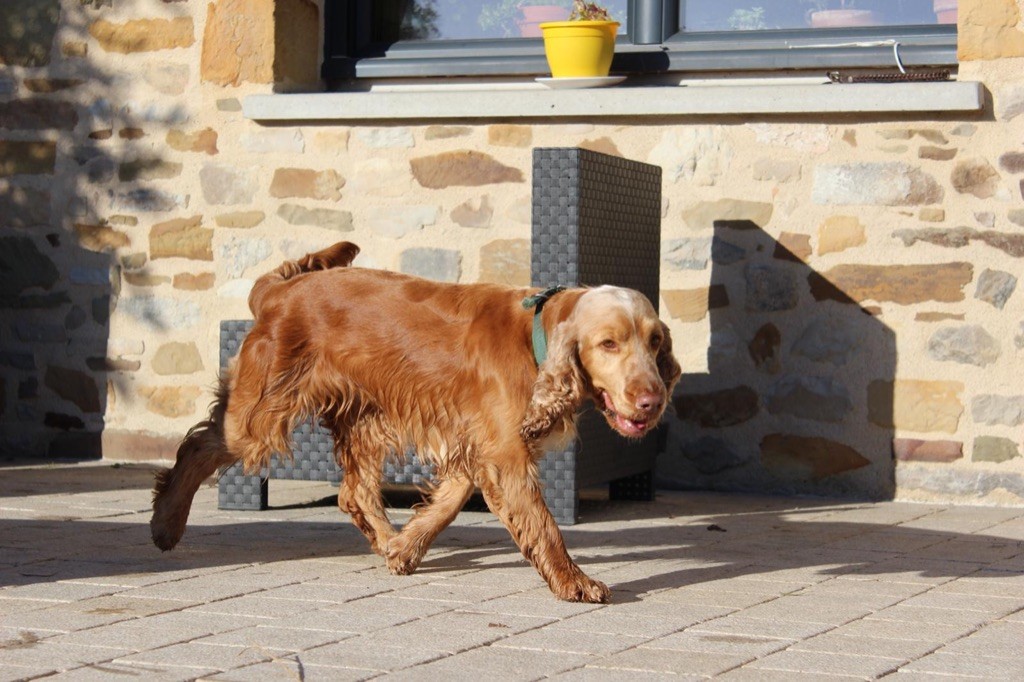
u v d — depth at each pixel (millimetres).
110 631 3232
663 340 3434
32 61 4848
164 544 3695
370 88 4848
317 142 4680
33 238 4852
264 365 3627
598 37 4555
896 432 4352
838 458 4391
